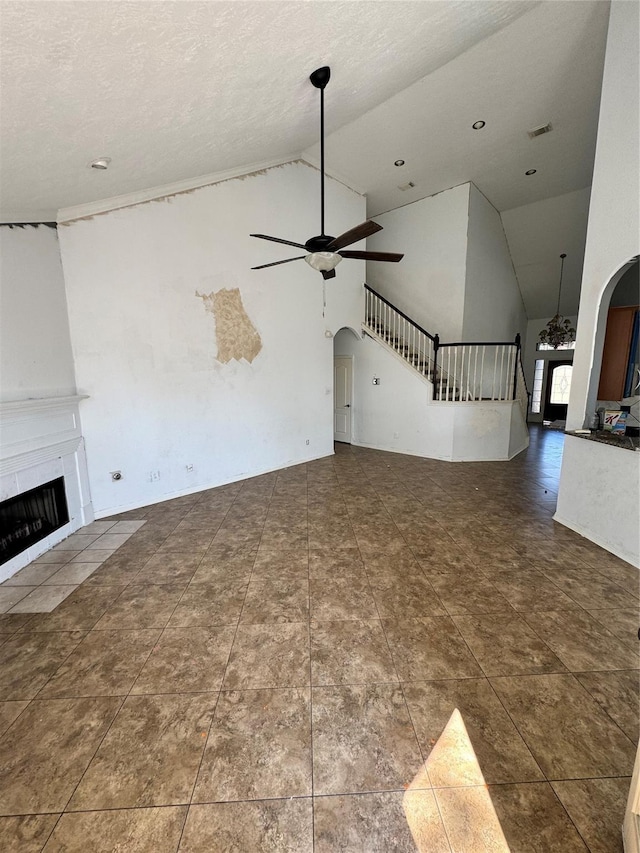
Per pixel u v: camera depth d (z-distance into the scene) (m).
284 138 4.36
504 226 8.25
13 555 2.94
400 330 7.55
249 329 5.06
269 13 2.02
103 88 1.95
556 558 3.03
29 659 2.04
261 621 2.31
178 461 4.53
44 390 3.30
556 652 2.02
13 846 1.23
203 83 2.41
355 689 1.81
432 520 3.84
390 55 3.30
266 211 5.08
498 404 6.22
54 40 1.47
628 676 1.86
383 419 7.05
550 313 10.96
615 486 3.05
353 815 1.30
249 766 1.47
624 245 2.92
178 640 2.16
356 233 2.86
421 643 2.11
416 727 1.62
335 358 7.67
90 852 1.21
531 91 4.40
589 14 3.41
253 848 1.21
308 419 6.15
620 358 3.46
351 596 2.55
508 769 1.44
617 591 2.57
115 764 1.48
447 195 6.82
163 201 4.07
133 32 1.65
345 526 3.71
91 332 3.70
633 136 2.79
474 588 2.62
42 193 2.88
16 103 1.74
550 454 6.88
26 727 1.64
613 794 1.35
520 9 3.32
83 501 3.75
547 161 5.95
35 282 3.20
